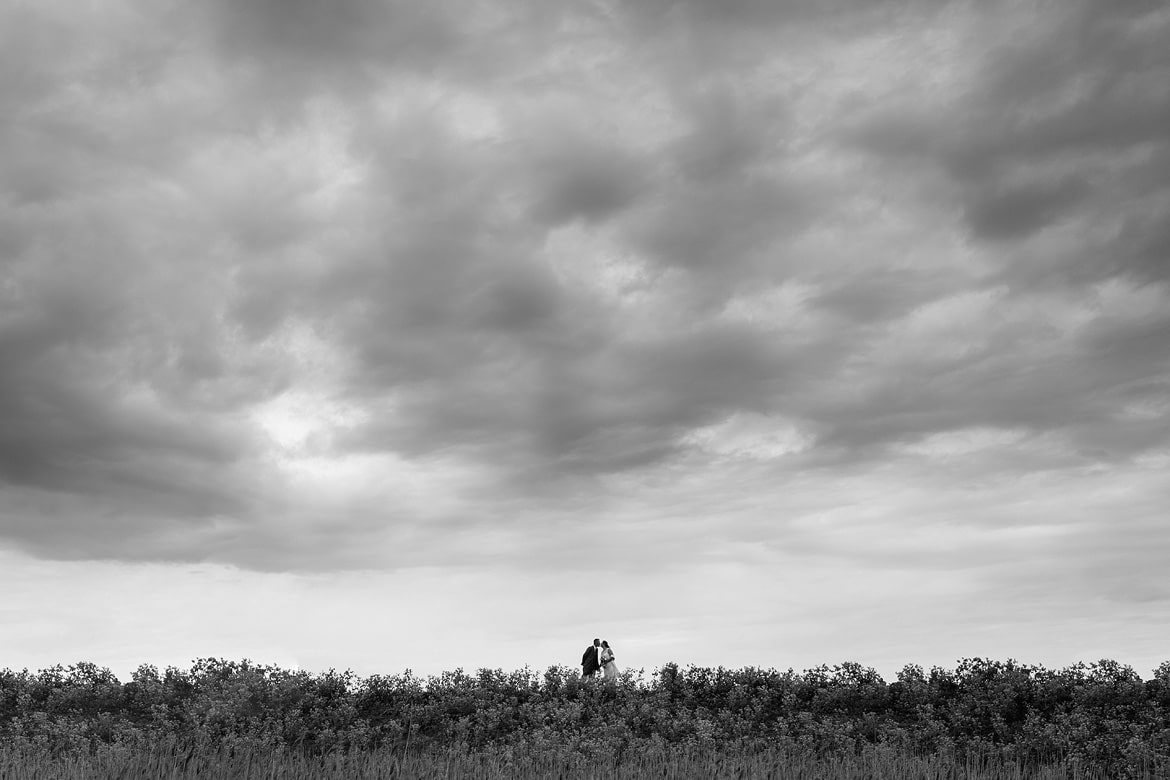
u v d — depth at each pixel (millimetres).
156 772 16672
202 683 24000
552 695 25062
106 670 24469
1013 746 19469
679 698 25281
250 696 23219
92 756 18141
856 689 24469
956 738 20875
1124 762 18078
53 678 23875
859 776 17812
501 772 17656
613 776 17484
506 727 22391
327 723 22031
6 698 22531
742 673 26188
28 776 16016
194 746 19016
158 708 22234
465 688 24891
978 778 17531
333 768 17594
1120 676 22438
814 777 17656
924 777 17672
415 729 21953
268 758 17812
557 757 18891
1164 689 21391
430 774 17531
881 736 20766
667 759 19297
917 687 23844
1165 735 18641
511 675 26250
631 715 23281
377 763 17828
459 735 21641
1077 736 19266
